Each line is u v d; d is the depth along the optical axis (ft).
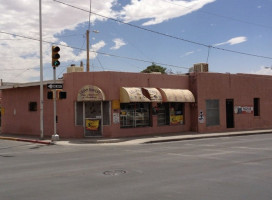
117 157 42.78
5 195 23.54
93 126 71.77
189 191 23.81
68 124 72.54
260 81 105.09
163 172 31.37
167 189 24.49
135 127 76.38
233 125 96.02
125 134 74.02
